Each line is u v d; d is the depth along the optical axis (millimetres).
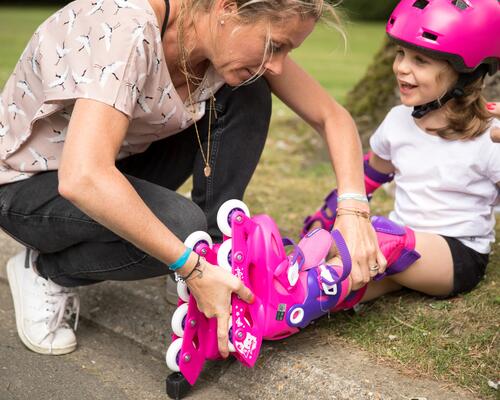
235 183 2068
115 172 1560
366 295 2123
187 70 1851
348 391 1728
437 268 2068
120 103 1590
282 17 1577
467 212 2125
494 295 2109
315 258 1854
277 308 1738
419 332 1960
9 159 1909
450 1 1966
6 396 1845
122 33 1615
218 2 1614
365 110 3631
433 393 1701
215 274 1638
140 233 1564
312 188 3365
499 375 1764
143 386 1918
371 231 1951
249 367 1890
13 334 2180
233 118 2012
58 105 1715
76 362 2029
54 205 1847
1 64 7152
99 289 2352
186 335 1729
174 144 2139
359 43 10883
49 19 1789
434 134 2146
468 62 1965
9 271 2154
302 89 2096
